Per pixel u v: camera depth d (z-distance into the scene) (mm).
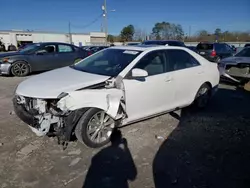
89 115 3035
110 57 4012
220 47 13836
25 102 3115
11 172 2652
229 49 14055
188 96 4512
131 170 2764
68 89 3023
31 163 2840
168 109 4156
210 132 3904
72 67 4270
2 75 9062
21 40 48312
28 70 9047
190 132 3883
